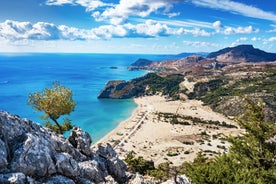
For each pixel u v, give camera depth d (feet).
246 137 151.02
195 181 116.37
